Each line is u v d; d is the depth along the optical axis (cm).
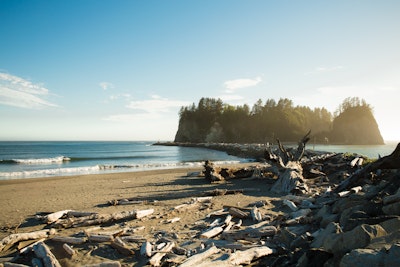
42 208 1072
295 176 1348
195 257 517
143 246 595
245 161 3747
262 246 567
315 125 13262
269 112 12088
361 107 12019
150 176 2100
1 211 1030
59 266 527
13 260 567
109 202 1129
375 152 4981
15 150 7881
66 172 2573
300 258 435
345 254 374
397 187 751
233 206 938
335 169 1692
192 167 2984
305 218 709
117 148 9375
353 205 661
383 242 372
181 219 864
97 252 600
